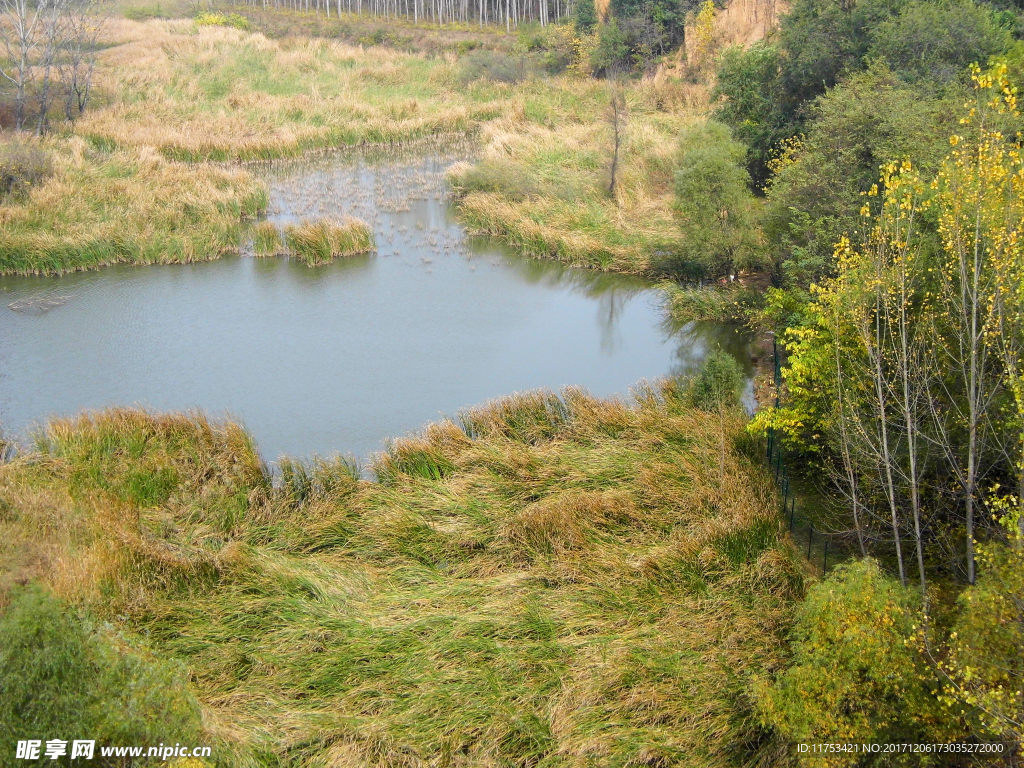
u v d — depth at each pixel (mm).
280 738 10641
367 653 11898
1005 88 11969
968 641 9961
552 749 10695
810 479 16422
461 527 14516
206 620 12484
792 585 13211
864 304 12789
